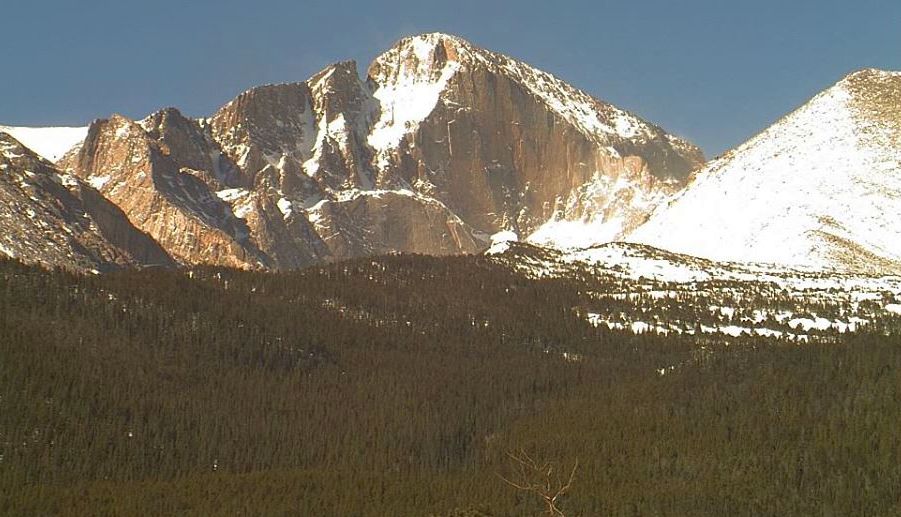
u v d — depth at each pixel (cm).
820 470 18388
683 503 17938
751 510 17712
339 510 18625
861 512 17312
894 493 17662
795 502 17762
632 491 18400
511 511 18062
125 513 18362
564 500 18250
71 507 18512
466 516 16700
